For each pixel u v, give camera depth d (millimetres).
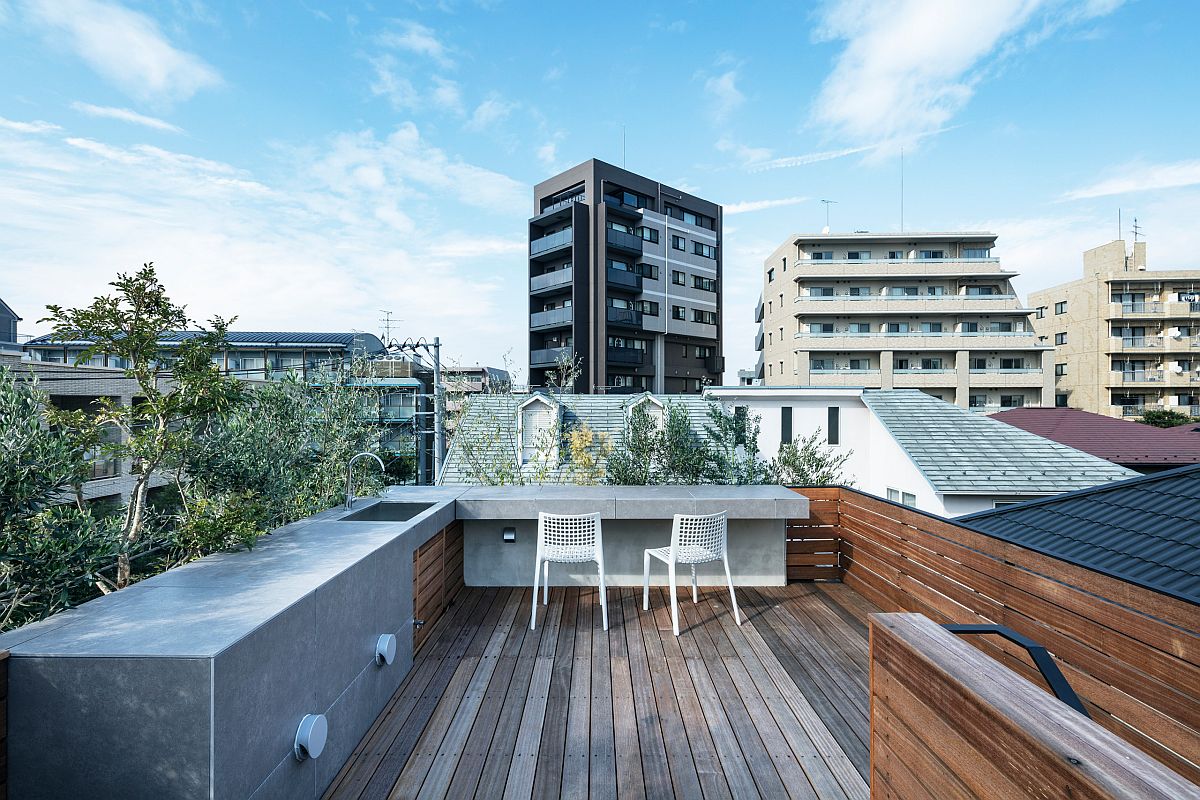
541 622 3785
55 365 9648
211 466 3084
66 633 1558
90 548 2195
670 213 31750
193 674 1405
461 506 4023
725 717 2584
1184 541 3645
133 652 1422
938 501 9977
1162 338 29906
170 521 2842
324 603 2070
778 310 30781
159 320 2525
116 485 11258
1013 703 1069
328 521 3215
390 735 2436
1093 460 10641
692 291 32219
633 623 3775
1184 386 29688
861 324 27688
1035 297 34625
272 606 1794
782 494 4289
